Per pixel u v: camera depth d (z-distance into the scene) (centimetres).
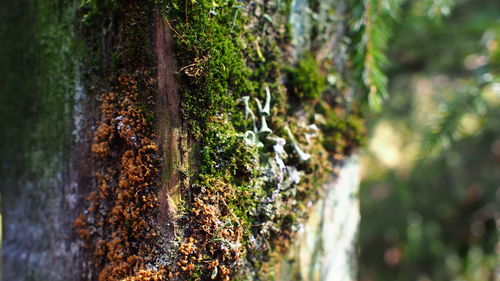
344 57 21
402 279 56
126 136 17
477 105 27
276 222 18
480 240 58
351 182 21
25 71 19
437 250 55
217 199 17
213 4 16
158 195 17
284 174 18
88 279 19
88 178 18
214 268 17
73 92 18
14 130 20
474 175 56
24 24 19
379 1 22
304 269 19
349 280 21
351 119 21
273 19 18
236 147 17
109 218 18
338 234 21
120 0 17
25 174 20
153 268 16
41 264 20
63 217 19
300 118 19
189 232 17
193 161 17
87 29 18
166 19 16
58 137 19
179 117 17
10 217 21
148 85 17
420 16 34
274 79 19
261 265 18
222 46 17
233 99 17
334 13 21
